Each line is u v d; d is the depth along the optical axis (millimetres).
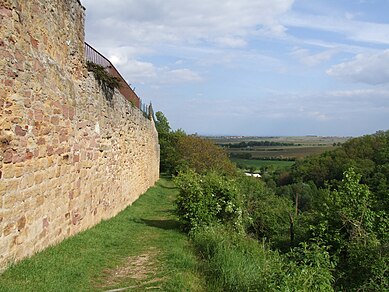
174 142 34938
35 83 5137
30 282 4117
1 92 4188
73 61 7176
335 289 7797
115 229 8242
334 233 9234
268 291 4398
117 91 10812
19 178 4645
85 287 4613
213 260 6141
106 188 9484
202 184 9469
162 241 7527
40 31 5492
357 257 8219
